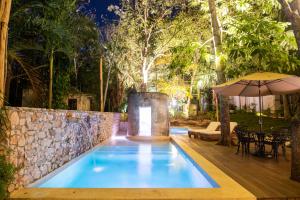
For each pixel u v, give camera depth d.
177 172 7.72
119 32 20.31
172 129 20.97
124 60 21.12
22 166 4.55
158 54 20.66
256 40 9.04
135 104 14.77
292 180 5.02
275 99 21.70
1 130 3.91
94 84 19.44
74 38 8.77
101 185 6.48
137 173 7.64
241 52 9.30
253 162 6.84
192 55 11.30
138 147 11.87
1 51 4.33
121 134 17.64
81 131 8.76
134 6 20.17
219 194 4.18
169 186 6.37
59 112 6.58
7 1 4.47
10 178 3.89
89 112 9.98
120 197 4.03
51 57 8.66
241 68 10.64
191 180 6.90
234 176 5.36
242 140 8.04
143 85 20.50
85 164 8.71
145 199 3.99
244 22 9.97
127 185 6.48
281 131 7.32
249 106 25.81
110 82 20.42
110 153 10.55
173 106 26.59
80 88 18.59
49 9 7.49
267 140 7.78
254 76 6.91
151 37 20.69
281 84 7.86
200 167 6.25
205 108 29.47
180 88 23.64
